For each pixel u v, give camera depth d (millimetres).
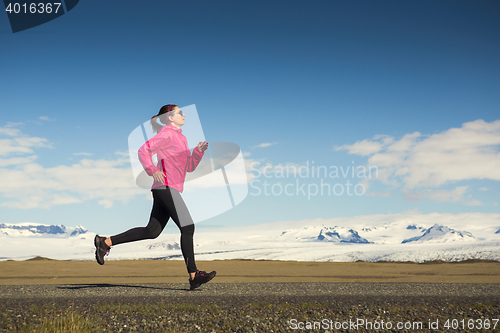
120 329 4090
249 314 4875
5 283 10461
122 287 8602
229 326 4227
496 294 7180
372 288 8562
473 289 8219
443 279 12594
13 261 24078
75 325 4090
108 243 6230
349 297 6625
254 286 9008
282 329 4160
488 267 22750
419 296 6785
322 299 6312
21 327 4082
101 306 5363
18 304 5648
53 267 20172
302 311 5117
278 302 5918
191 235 6809
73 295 6914
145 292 7352
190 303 5730
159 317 4641
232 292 7418
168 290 7797
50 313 4859
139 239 6320
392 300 6184
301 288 8516
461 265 24891
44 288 8383
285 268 22453
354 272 17750
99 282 10836
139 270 18547
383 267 23781
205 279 7215
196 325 4277
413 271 18750
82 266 21750
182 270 18609
